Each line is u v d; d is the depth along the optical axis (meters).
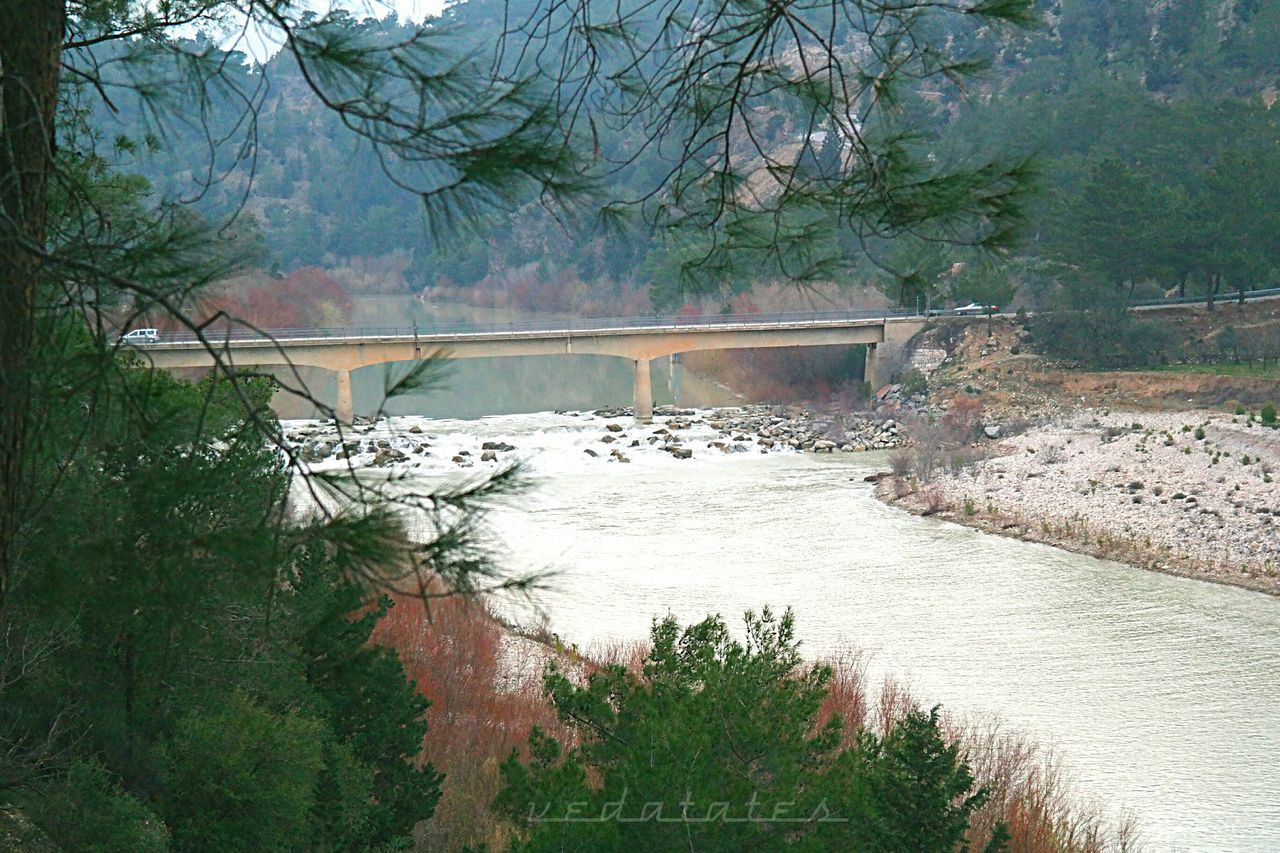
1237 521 45.38
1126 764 25.73
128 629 10.38
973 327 82.00
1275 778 25.00
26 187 5.02
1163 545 43.84
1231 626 35.72
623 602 37.56
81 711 11.02
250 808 11.66
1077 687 30.52
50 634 10.05
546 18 4.87
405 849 14.61
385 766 14.30
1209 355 76.56
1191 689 30.48
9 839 9.77
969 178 5.01
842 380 87.56
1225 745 26.86
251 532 4.59
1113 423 64.56
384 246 196.00
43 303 5.25
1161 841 21.92
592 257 150.12
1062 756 26.02
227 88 5.28
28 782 10.11
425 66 4.33
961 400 73.44
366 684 13.51
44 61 5.11
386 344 73.38
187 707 12.17
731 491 55.66
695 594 38.72
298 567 10.95
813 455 65.81
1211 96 130.12
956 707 28.86
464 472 57.22
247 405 4.18
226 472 4.98
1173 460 54.19
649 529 47.91
